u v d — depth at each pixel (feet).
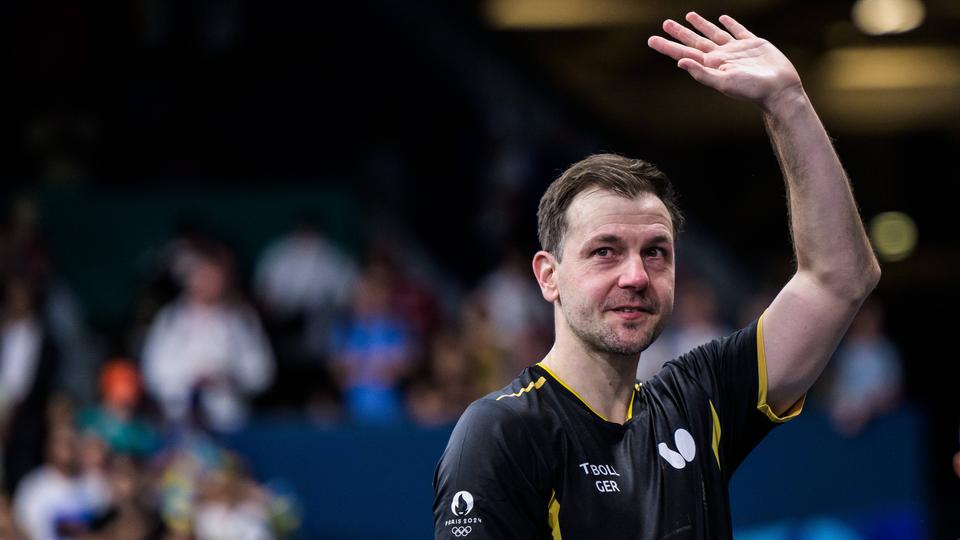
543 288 27.61
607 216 26.25
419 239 137.80
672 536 25.72
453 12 155.94
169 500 74.90
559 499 25.72
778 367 27.81
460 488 25.31
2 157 134.00
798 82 26.58
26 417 81.66
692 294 96.73
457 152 144.36
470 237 136.77
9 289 86.58
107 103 138.21
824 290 27.30
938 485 123.65
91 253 121.08
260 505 77.61
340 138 144.36
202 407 86.94
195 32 142.00
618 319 26.11
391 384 93.25
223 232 122.52
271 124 142.20
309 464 85.20
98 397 95.86
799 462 94.17
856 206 27.17
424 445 86.02
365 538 85.20
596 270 26.25
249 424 86.89
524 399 26.48
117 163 135.95
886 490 97.60
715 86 26.58
